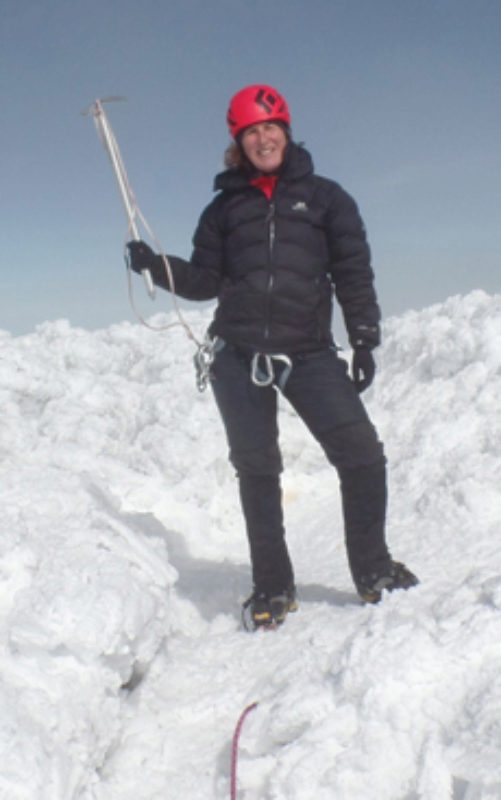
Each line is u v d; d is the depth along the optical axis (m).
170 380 5.37
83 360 6.20
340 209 2.83
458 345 4.98
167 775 2.21
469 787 1.77
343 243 2.84
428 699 2.06
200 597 3.28
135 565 2.78
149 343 6.49
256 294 2.79
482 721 1.95
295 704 2.12
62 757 2.07
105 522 3.04
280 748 2.13
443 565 3.23
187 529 4.24
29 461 4.58
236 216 2.82
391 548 3.55
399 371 5.48
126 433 5.25
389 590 2.88
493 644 2.12
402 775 1.91
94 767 2.24
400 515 3.91
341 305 2.91
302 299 2.79
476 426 4.38
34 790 1.94
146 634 2.55
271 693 2.37
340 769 1.91
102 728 2.29
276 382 2.85
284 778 1.93
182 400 4.99
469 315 5.33
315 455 4.73
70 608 2.33
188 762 2.24
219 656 2.77
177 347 6.11
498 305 5.21
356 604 2.99
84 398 5.39
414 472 4.22
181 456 4.54
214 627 3.08
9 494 3.06
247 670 2.63
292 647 2.70
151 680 2.63
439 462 4.22
